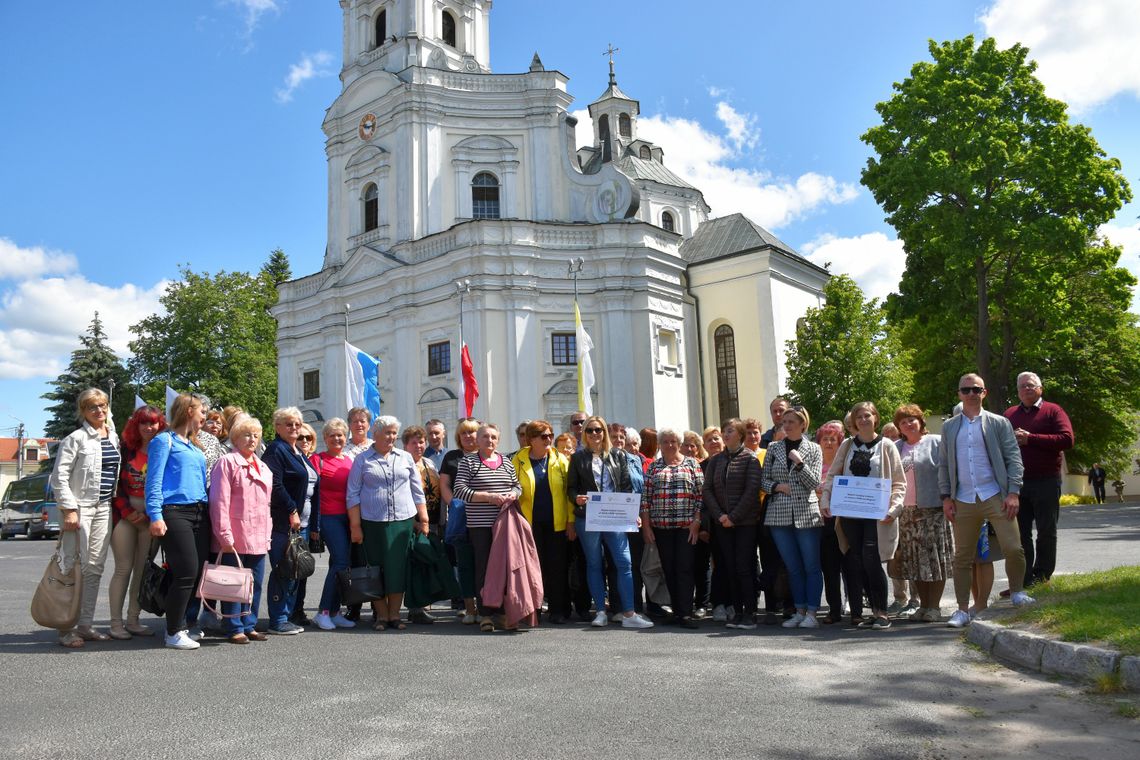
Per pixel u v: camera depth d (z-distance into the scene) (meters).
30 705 5.55
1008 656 6.77
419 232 36.38
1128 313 39.41
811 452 9.20
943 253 29.97
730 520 9.13
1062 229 28.62
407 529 9.35
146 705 5.55
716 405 39.28
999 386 32.31
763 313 38.16
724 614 9.76
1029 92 29.94
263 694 5.86
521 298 33.34
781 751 4.59
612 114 47.16
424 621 9.80
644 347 34.41
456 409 33.34
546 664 6.93
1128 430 38.62
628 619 9.31
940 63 30.78
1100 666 5.85
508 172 37.16
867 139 32.28
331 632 8.94
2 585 13.83
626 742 4.73
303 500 8.97
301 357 40.62
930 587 9.12
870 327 35.00
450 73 37.50
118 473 8.34
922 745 4.69
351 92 39.75
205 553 8.08
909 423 9.47
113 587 8.28
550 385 33.50
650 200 44.41
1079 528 20.70
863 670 6.56
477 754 4.53
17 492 35.97
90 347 63.91
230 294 53.28
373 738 4.81
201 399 8.20
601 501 9.23
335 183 40.69
